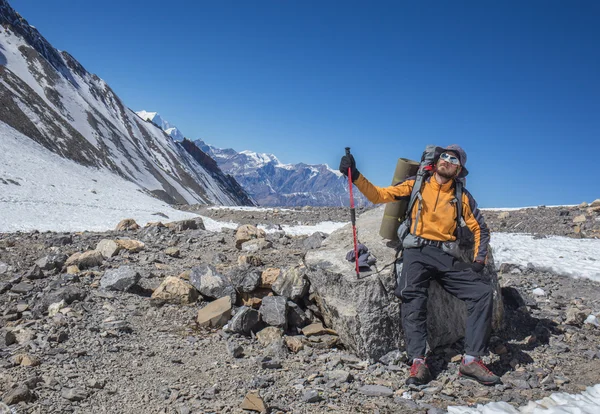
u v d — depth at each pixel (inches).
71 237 434.6
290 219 1274.6
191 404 165.2
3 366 184.4
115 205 2053.4
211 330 242.7
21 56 7716.5
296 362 211.2
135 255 370.3
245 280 268.4
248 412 161.3
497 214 1046.4
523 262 484.7
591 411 164.2
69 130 5880.9
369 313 212.7
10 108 4972.9
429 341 223.9
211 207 1919.3
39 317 242.4
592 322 279.9
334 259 235.0
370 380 194.1
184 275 300.0
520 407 173.0
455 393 184.9
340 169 212.1
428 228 203.9
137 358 203.5
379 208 293.4
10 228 952.9
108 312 251.6
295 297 254.8
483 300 197.6
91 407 160.2
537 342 245.4
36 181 2292.1
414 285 203.0
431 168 209.5
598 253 559.8
